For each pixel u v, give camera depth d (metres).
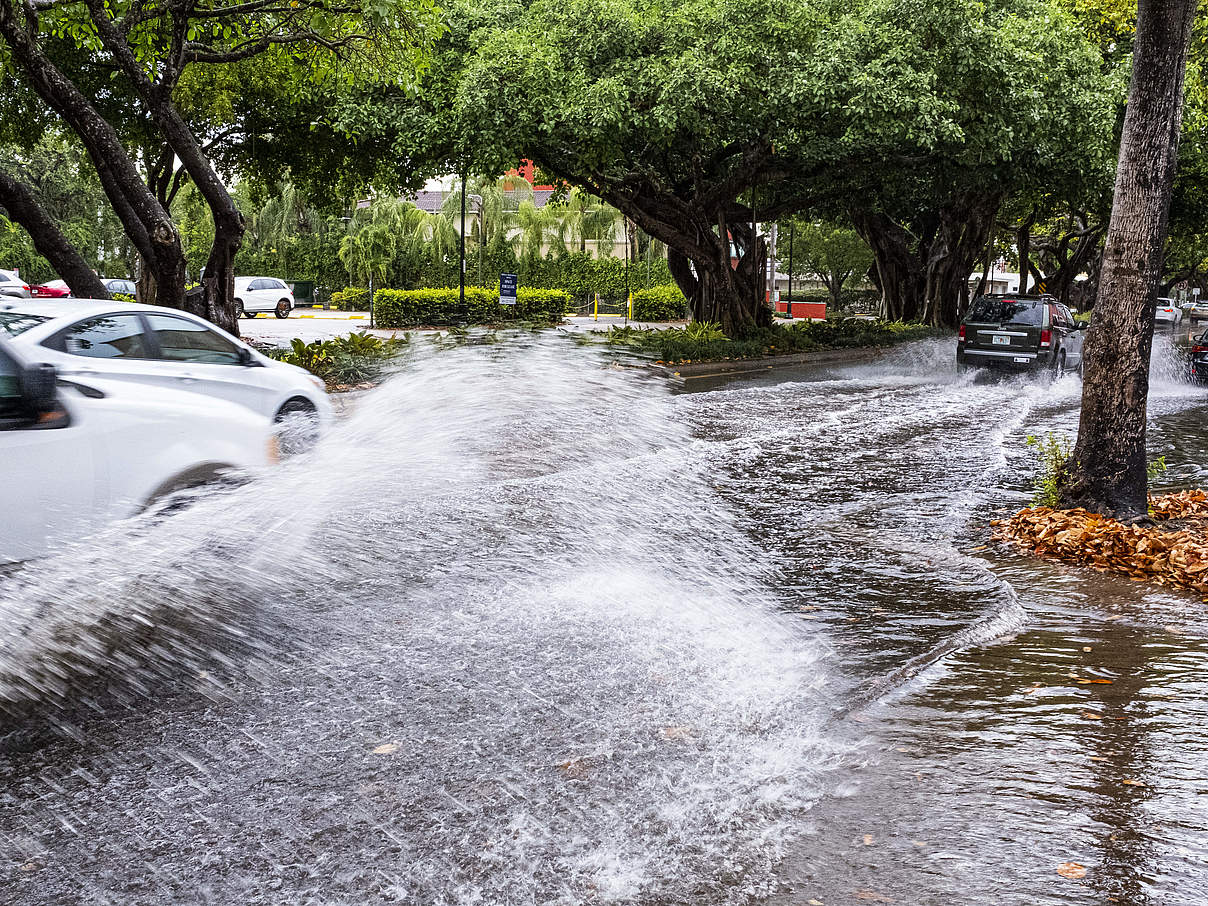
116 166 14.75
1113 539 7.51
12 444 5.23
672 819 3.58
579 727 4.36
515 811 3.63
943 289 39.88
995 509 9.26
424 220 54.38
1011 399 18.72
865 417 15.85
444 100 23.53
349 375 17.11
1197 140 33.62
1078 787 3.84
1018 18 25.58
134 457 5.85
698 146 27.50
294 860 3.31
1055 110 25.53
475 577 6.64
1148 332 8.32
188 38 17.95
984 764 4.05
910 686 4.94
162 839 3.45
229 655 5.19
